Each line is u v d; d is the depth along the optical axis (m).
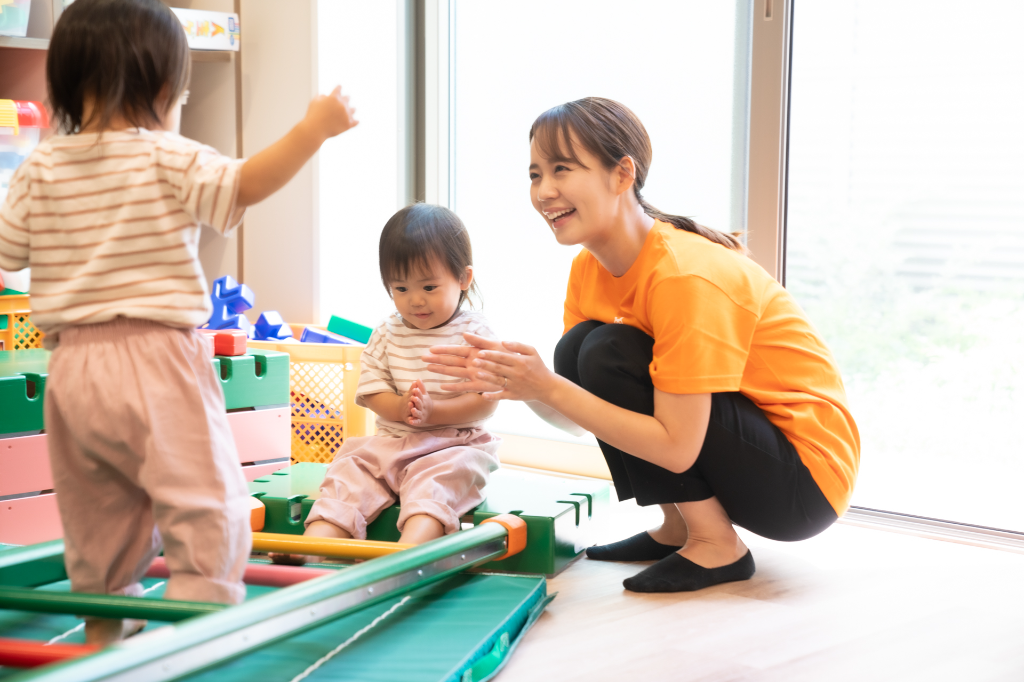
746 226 1.79
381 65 2.33
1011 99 1.67
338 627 1.08
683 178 1.91
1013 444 1.77
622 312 1.36
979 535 1.57
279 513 1.42
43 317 0.95
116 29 0.96
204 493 0.93
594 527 1.56
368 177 2.36
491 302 2.29
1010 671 1.05
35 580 1.16
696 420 1.22
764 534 1.35
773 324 1.31
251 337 2.15
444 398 1.51
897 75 1.75
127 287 0.93
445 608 1.14
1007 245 1.71
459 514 1.39
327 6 2.23
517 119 2.21
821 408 1.32
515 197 2.23
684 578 1.30
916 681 1.02
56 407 0.95
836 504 1.32
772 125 1.73
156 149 0.95
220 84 2.47
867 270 1.83
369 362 1.56
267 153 0.94
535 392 1.21
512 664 1.06
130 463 0.94
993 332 1.75
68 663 0.72
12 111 1.89
